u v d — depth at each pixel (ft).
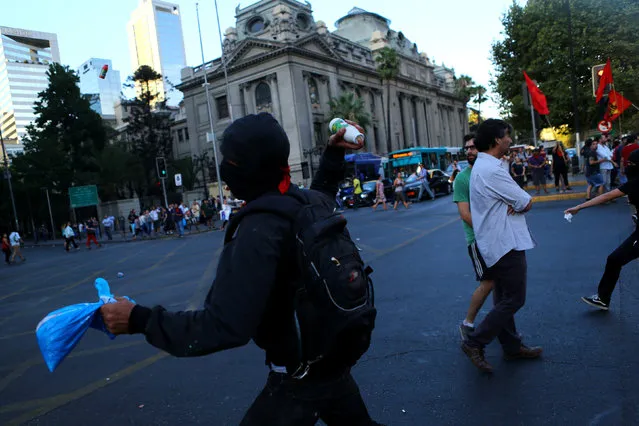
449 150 132.36
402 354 13.25
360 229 47.32
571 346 12.37
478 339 11.46
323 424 9.88
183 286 29.04
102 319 4.26
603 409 9.27
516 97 104.63
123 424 11.09
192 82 162.71
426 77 235.20
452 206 60.64
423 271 23.52
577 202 44.27
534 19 102.01
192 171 160.45
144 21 471.21
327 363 4.89
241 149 4.83
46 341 3.94
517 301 11.23
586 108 98.22
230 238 4.75
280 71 145.07
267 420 5.03
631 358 11.14
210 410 11.30
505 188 10.81
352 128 6.15
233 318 4.15
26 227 194.70
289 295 4.72
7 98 500.74
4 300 34.94
